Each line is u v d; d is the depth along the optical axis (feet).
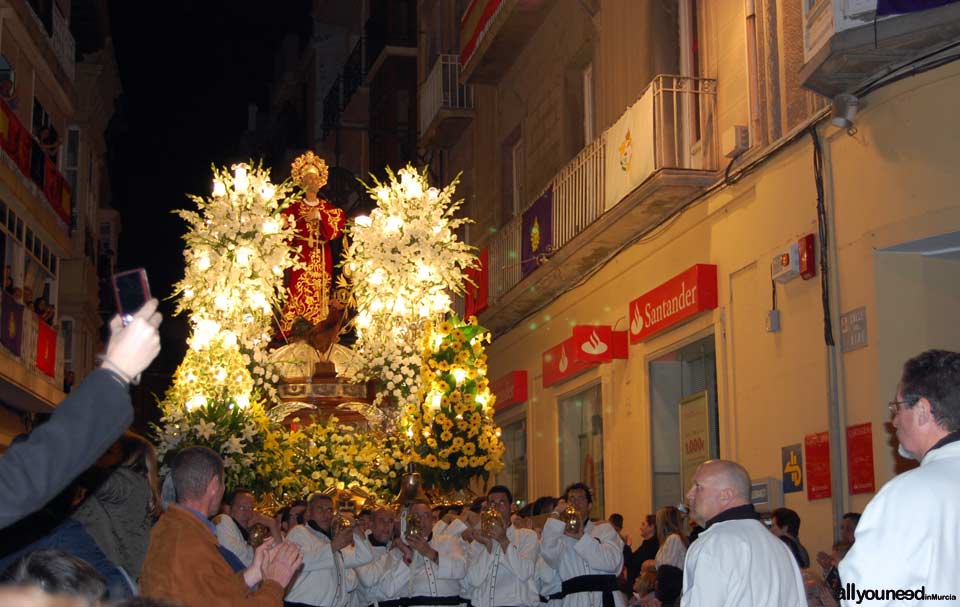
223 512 31.94
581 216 47.75
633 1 45.01
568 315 53.47
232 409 37.50
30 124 63.21
